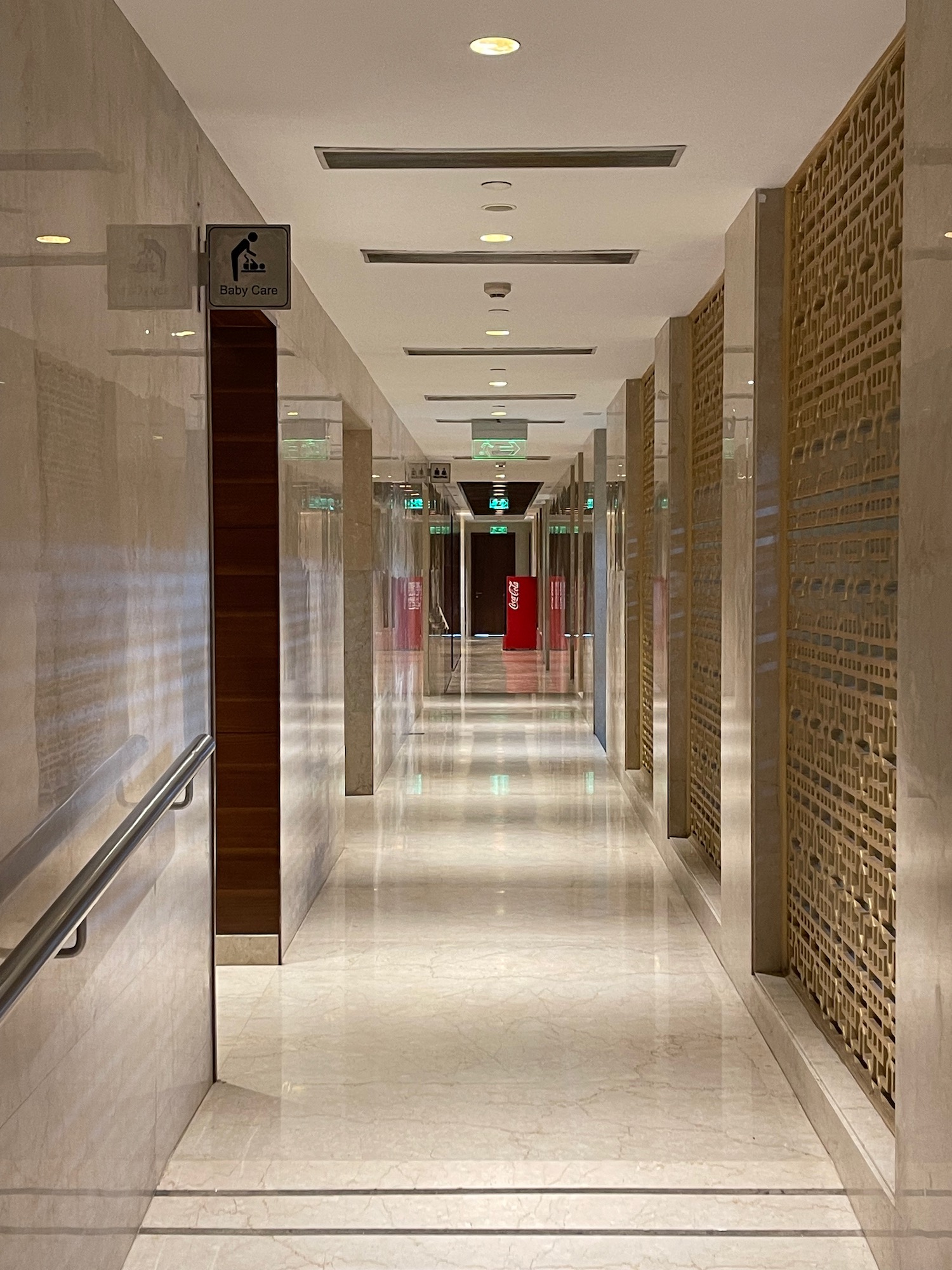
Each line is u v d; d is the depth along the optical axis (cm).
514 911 686
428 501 1830
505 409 1262
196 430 426
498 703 1811
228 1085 451
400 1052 482
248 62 381
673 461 787
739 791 551
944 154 262
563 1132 411
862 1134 364
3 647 246
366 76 395
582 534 1638
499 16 351
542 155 472
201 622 432
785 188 512
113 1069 324
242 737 588
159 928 374
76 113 296
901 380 297
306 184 506
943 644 267
